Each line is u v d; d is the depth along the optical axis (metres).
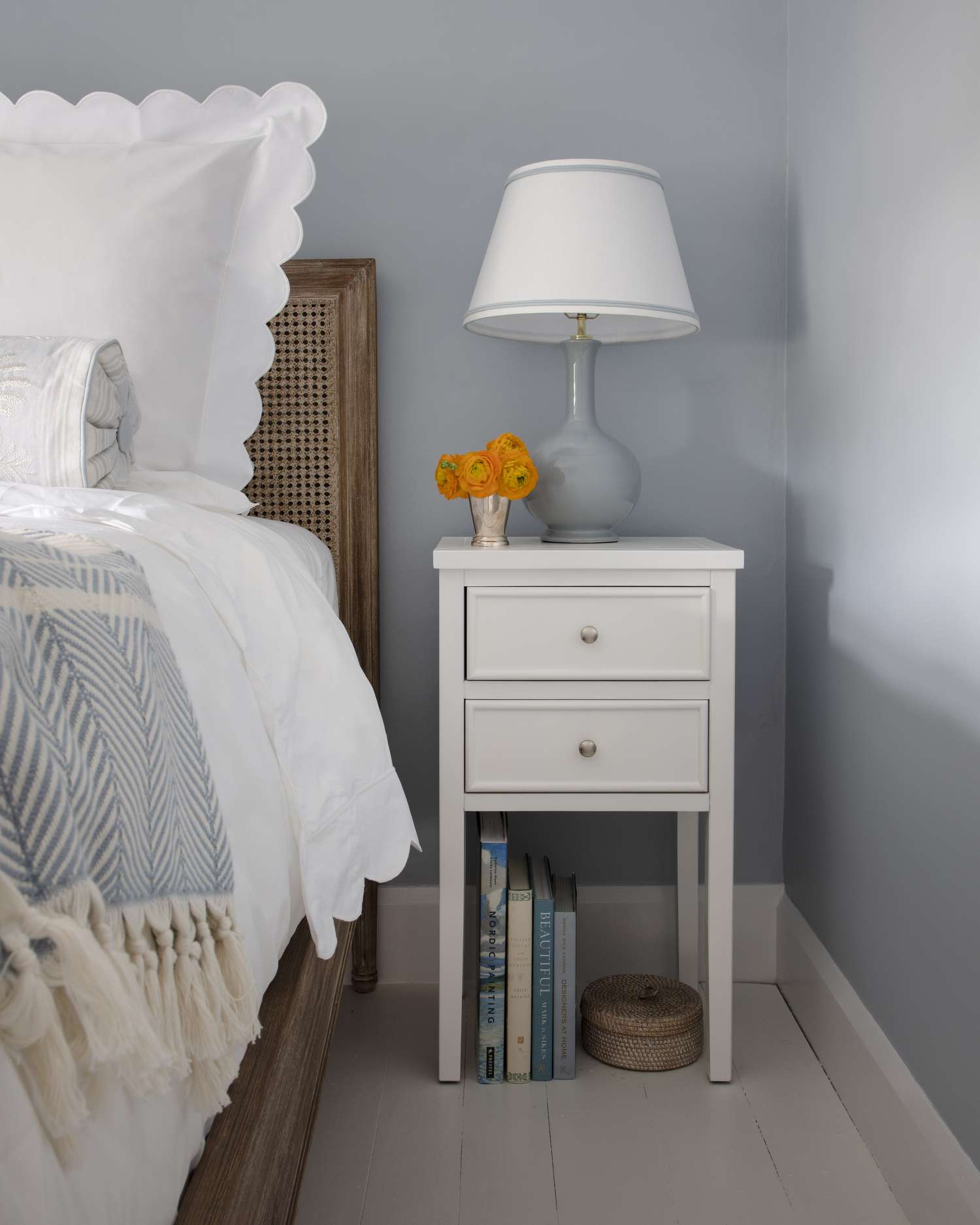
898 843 1.27
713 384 1.81
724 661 1.43
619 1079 1.52
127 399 1.27
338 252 1.80
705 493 1.83
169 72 1.78
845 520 1.48
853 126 1.40
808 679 1.69
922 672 1.18
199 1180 0.66
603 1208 1.23
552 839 1.87
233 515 1.40
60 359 1.17
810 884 1.69
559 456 1.55
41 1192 0.41
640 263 1.47
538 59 1.77
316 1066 1.08
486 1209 1.23
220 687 0.84
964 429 1.05
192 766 0.69
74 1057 0.45
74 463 1.15
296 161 1.56
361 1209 1.23
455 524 1.83
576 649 1.43
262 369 1.54
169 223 1.43
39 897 0.46
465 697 1.45
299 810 0.92
